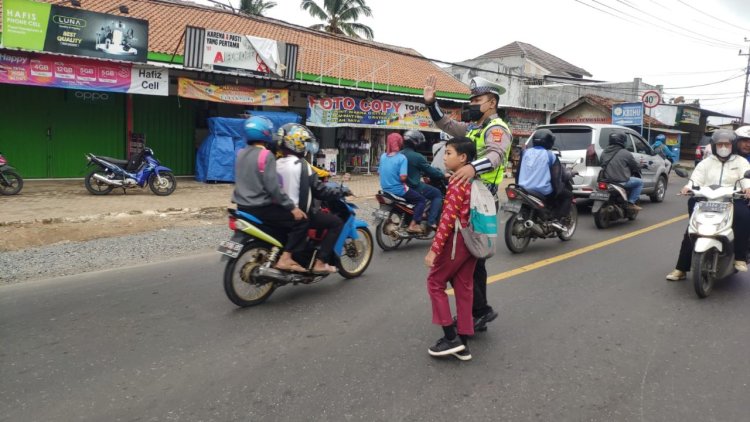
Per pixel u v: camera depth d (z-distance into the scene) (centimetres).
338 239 559
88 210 961
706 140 2259
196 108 1598
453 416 305
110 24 1203
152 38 1517
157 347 400
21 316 462
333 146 1836
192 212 989
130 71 1261
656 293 546
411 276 603
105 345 403
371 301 512
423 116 1908
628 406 317
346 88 1652
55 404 316
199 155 1470
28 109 1332
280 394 329
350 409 312
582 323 457
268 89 1500
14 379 347
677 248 766
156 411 309
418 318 466
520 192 702
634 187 930
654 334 432
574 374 359
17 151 1327
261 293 510
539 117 2520
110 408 312
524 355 390
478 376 355
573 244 790
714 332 438
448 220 364
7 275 581
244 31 1898
